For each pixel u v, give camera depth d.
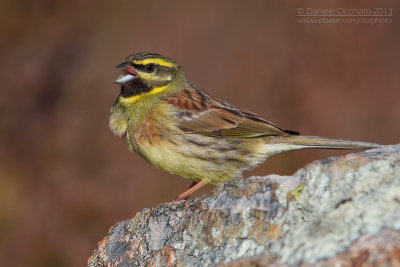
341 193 4.41
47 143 15.98
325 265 3.94
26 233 14.06
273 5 18.44
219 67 17.78
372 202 4.22
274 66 17.30
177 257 5.06
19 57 18.14
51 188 14.87
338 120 15.98
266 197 4.82
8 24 18.89
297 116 16.16
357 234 4.05
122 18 19.12
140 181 14.78
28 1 19.36
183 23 18.80
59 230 14.17
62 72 17.81
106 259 5.74
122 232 5.82
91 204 14.40
